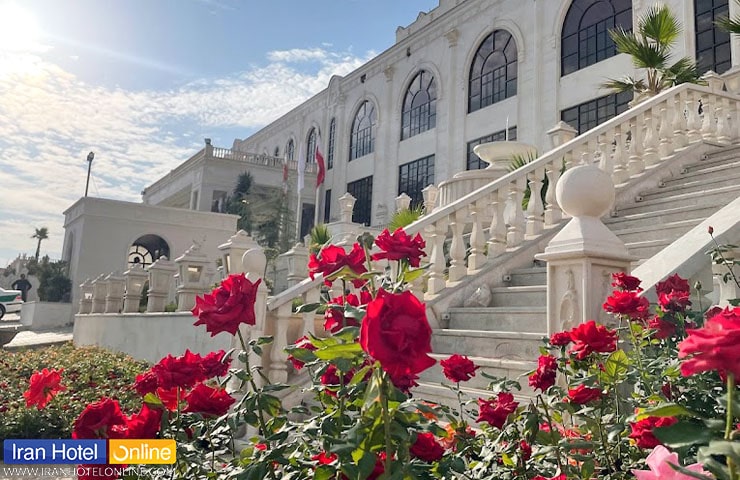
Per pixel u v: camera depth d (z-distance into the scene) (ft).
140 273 38.17
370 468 4.25
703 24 49.11
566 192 10.78
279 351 16.60
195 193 105.29
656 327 7.72
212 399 6.28
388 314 3.83
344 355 4.71
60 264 82.28
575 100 61.93
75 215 82.33
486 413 6.78
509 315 16.06
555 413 7.43
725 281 10.60
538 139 65.31
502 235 20.97
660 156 26.07
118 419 5.49
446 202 39.55
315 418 5.40
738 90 33.32
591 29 61.57
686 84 27.22
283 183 98.94
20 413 16.26
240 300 5.53
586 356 7.03
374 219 94.68
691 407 5.73
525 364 12.47
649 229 18.76
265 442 5.57
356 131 105.29
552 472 6.57
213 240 84.79
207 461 7.02
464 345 15.78
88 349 37.32
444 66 82.74
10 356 31.58
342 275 5.93
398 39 96.94
